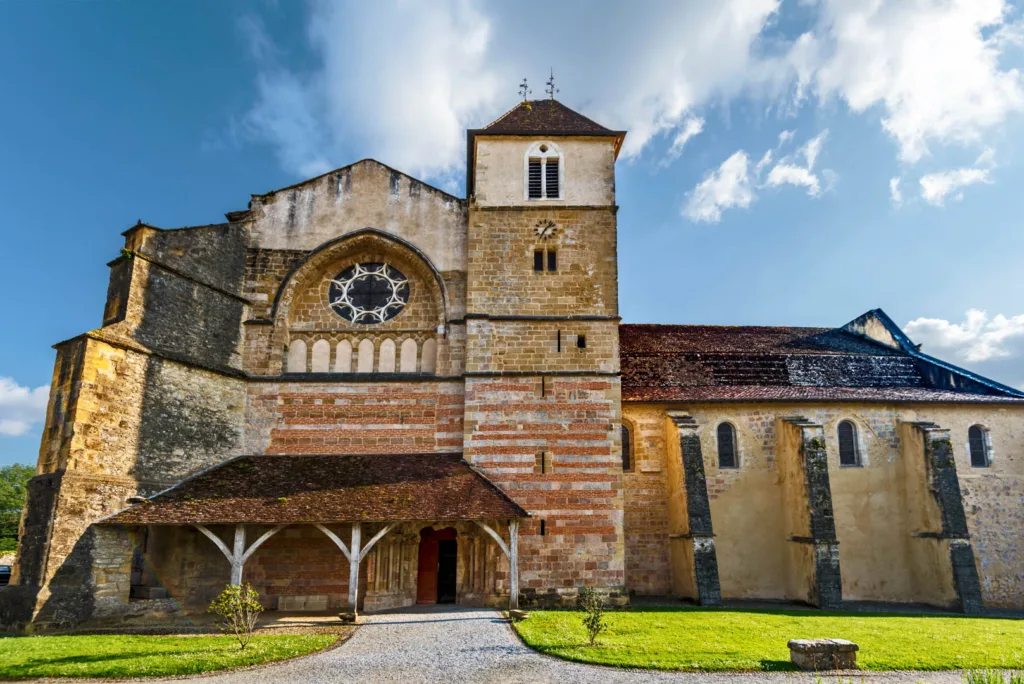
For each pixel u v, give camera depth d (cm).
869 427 3259
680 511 2975
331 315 2991
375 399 2844
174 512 2298
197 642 1859
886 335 3872
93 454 2261
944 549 2917
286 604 2583
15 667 1564
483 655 1725
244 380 2844
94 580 2203
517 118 3250
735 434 3234
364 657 1705
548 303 2872
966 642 1941
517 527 2503
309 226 3027
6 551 6962
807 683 1498
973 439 3294
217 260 2848
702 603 2705
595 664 1631
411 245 2997
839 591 2770
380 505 2369
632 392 3266
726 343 3772
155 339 2552
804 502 2947
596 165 3055
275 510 2322
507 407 2744
